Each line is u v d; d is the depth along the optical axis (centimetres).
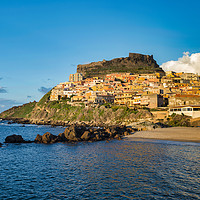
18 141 8244
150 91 18750
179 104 15900
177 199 3042
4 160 5350
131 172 4216
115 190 3362
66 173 4225
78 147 7131
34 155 5919
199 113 12244
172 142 7738
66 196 3181
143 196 3142
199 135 8875
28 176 4078
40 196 3195
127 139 8769
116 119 16312
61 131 13488
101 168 4522
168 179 3800
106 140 8612
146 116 14712
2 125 18788
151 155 5625
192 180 3744
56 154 6031
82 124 16162
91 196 3166
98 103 19538
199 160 5044
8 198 3133
